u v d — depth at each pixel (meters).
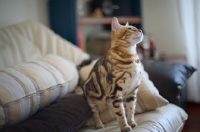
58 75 1.16
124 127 0.98
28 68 1.05
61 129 0.91
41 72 1.07
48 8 2.04
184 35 2.27
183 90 1.69
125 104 1.11
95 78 1.09
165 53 2.54
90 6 2.50
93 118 1.14
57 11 2.00
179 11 2.23
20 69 1.02
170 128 1.12
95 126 1.12
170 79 1.37
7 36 1.45
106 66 1.02
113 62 0.98
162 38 2.58
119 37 0.99
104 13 2.34
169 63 1.55
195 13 2.09
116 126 1.10
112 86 0.98
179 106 1.37
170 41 2.54
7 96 0.82
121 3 2.35
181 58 2.15
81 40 2.13
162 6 2.53
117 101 0.99
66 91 1.21
